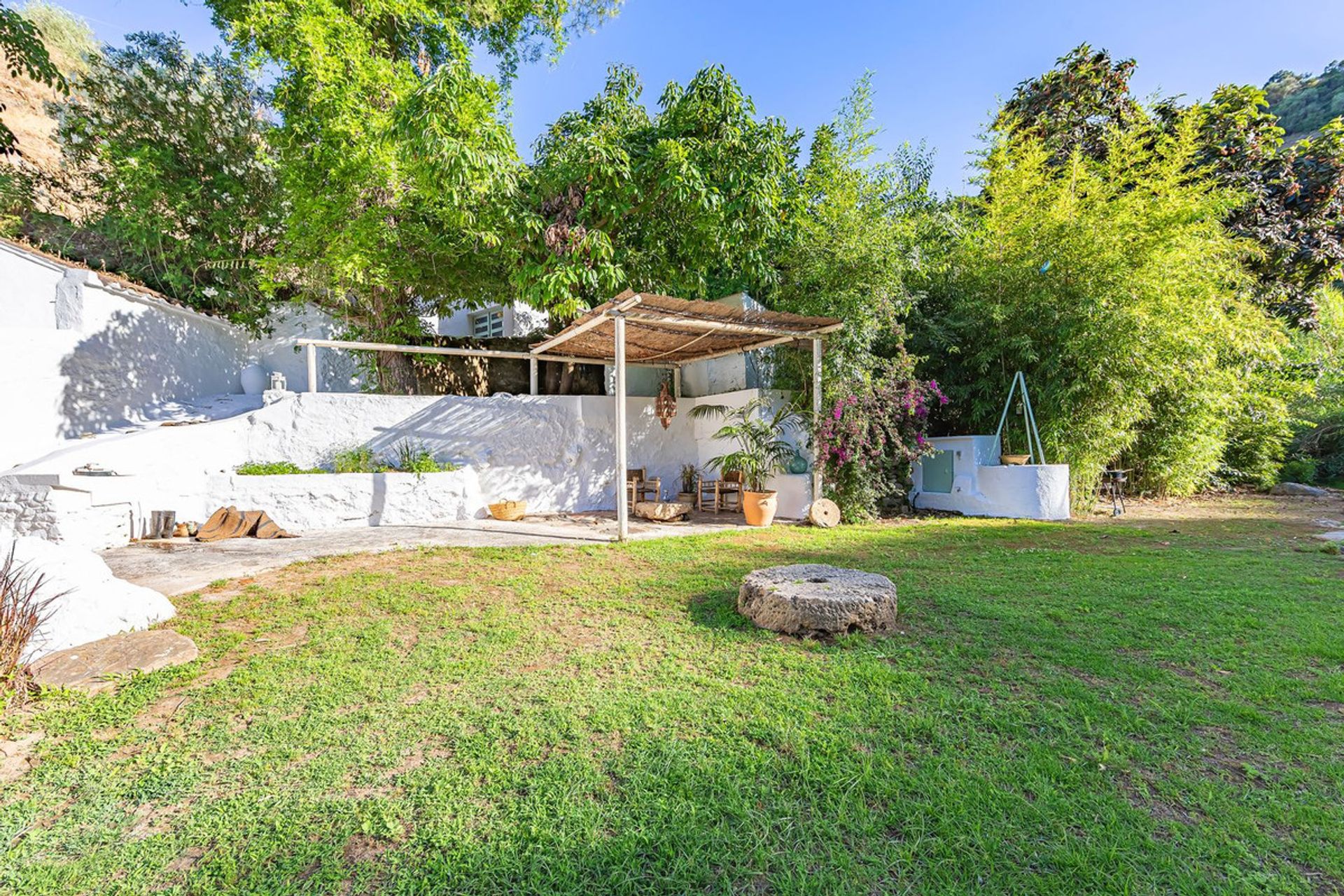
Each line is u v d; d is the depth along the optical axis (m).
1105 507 10.13
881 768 2.26
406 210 9.40
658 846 1.85
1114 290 8.66
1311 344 12.79
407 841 1.89
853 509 8.87
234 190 12.10
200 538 6.91
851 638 3.66
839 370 8.98
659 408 11.05
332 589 4.85
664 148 8.30
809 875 1.73
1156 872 1.73
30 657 3.19
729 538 7.35
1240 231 11.41
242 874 1.77
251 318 12.59
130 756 2.43
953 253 10.36
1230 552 6.23
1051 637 3.68
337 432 8.75
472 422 9.48
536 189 8.95
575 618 4.16
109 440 6.80
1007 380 9.91
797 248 9.51
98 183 11.55
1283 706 2.74
